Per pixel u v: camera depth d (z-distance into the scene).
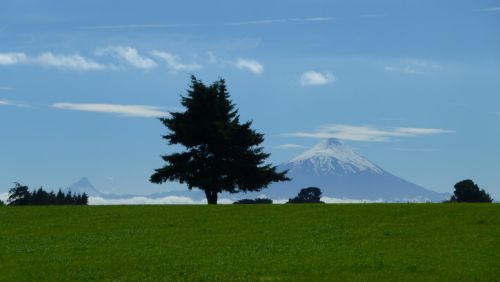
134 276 32.53
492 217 45.12
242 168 76.56
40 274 33.56
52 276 33.16
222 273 32.44
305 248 37.62
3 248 40.09
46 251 38.97
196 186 76.69
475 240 38.28
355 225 44.44
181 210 53.47
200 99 77.56
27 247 40.25
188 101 77.56
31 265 35.50
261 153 78.38
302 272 32.16
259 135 78.69
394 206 52.44
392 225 43.94
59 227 47.16
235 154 77.38
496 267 31.80
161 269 33.62
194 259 35.59
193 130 75.94
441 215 46.84
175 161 76.69
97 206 58.03
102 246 39.94
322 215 48.75
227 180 77.12
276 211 51.34
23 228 47.06
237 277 31.62
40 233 45.03
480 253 34.81
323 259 34.66
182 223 47.25
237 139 77.38
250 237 41.44
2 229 46.78
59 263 35.75
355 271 32.12
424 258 34.16
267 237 41.31
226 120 78.62
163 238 41.94
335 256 35.28
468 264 32.53
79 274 33.28
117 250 38.62
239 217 49.00
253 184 77.88
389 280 30.41
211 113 77.69
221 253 36.91
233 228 44.84
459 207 50.25
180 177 77.38
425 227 42.84
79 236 43.50
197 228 45.16
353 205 54.25
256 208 53.56
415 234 40.81
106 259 36.25
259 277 31.53
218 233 43.19
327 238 40.44
